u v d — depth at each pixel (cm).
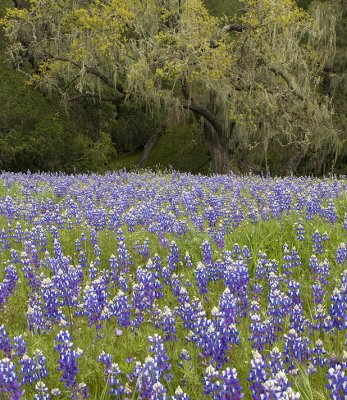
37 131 2764
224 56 2630
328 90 3484
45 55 3048
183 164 4028
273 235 790
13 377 378
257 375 354
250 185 1395
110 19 2697
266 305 590
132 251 814
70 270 617
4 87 2828
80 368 443
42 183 1650
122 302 512
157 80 2714
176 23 2858
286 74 2850
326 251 729
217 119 2994
